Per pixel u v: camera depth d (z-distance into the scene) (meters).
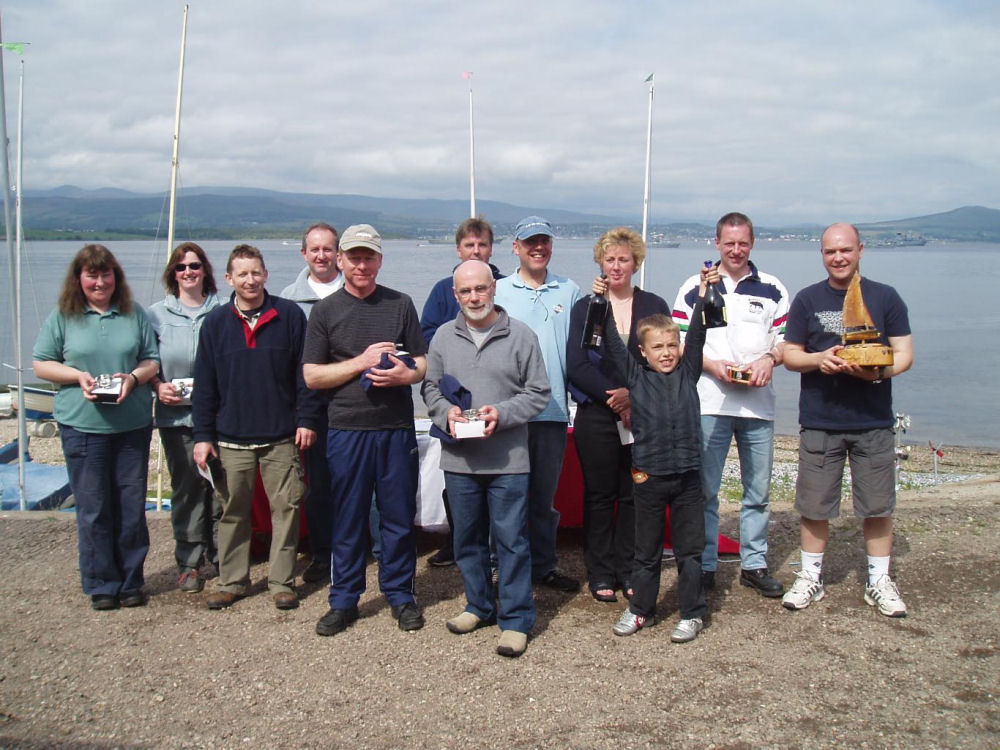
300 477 4.33
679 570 3.84
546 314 4.38
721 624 3.99
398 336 4.02
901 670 3.47
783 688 3.34
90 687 3.46
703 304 3.82
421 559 5.12
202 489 4.57
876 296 4.09
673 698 3.27
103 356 4.25
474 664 3.61
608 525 4.31
